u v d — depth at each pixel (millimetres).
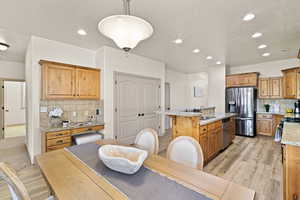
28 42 3223
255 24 2480
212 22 2416
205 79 6996
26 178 2375
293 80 3885
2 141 4562
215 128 3283
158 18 2287
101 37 2998
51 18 2273
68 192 966
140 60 4348
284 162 1749
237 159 3174
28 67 3391
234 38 3055
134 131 4207
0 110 4895
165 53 4086
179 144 1611
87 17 2248
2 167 1001
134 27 1365
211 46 3527
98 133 3375
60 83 2941
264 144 4164
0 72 4586
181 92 7215
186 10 2074
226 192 958
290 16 2230
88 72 3344
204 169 2734
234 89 5238
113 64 3676
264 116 4988
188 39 3102
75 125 3064
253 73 4977
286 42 3273
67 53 3342
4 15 2182
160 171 1235
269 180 2359
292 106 4789
